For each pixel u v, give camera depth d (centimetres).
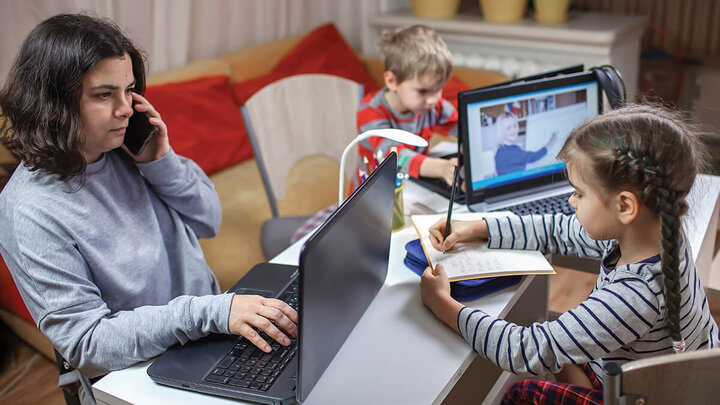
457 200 160
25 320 200
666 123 94
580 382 126
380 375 100
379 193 110
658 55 314
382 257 119
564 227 128
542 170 163
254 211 237
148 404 97
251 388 95
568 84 160
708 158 105
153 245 127
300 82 217
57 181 112
